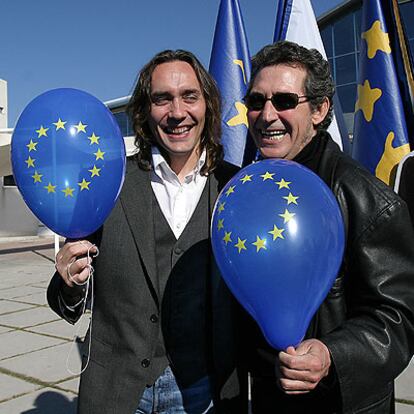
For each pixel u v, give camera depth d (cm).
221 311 195
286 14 392
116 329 193
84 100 193
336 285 175
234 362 197
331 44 2053
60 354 522
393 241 169
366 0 399
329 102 196
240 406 199
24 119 191
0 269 1198
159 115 202
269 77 189
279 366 153
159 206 205
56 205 186
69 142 183
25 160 186
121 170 195
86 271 183
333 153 189
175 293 195
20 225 2192
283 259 154
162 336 194
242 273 158
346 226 173
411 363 444
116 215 201
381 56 388
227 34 387
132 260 195
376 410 170
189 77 202
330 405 173
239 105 378
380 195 172
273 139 192
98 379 191
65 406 398
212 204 204
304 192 160
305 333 173
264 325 161
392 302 163
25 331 614
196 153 212
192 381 193
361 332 159
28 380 453
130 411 186
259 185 163
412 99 388
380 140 386
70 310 194
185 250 198
